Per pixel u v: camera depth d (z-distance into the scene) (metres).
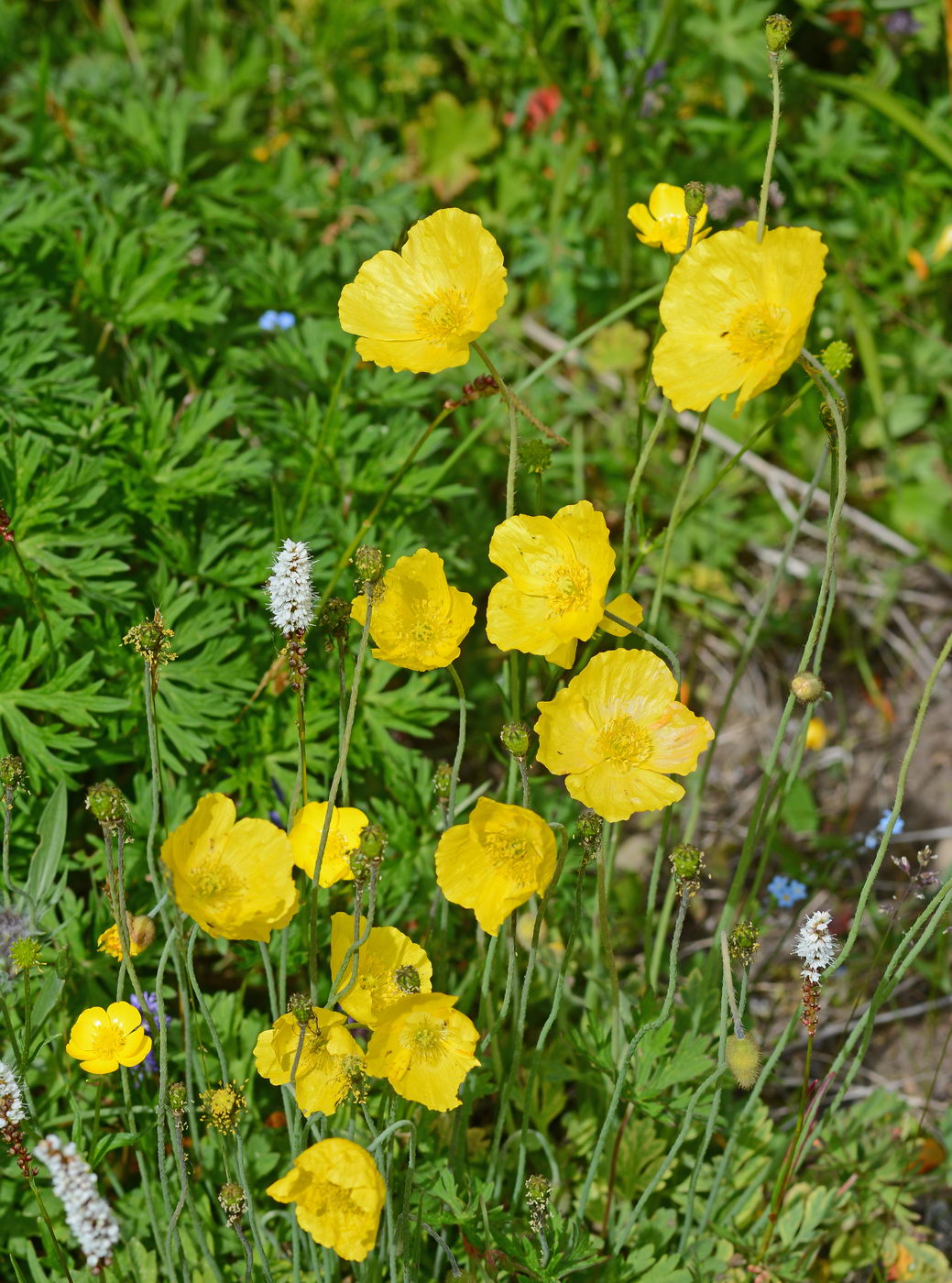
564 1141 1.06
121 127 1.26
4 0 1.52
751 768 1.24
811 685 0.95
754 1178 1.04
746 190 1.38
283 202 1.30
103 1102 1.01
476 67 1.47
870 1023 0.97
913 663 1.29
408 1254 0.94
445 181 1.43
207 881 0.89
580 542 0.91
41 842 0.99
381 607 0.92
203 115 1.41
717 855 1.20
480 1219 0.97
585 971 1.08
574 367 1.39
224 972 1.08
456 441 1.23
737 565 1.34
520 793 1.02
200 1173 0.99
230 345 1.18
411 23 1.50
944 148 1.28
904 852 1.21
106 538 1.07
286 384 1.19
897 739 1.25
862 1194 1.05
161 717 1.06
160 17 1.52
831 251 1.39
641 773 0.91
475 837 0.89
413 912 1.07
